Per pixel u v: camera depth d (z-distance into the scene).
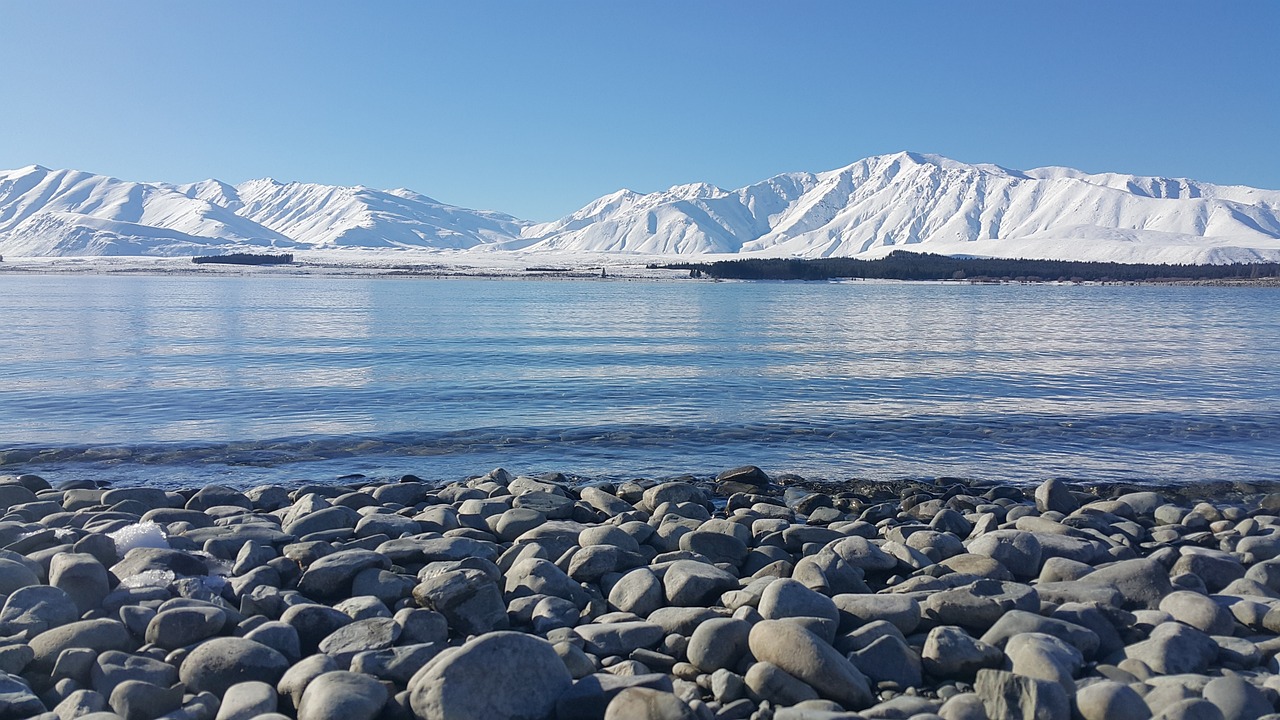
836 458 18.44
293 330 46.59
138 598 8.26
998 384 28.66
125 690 6.37
